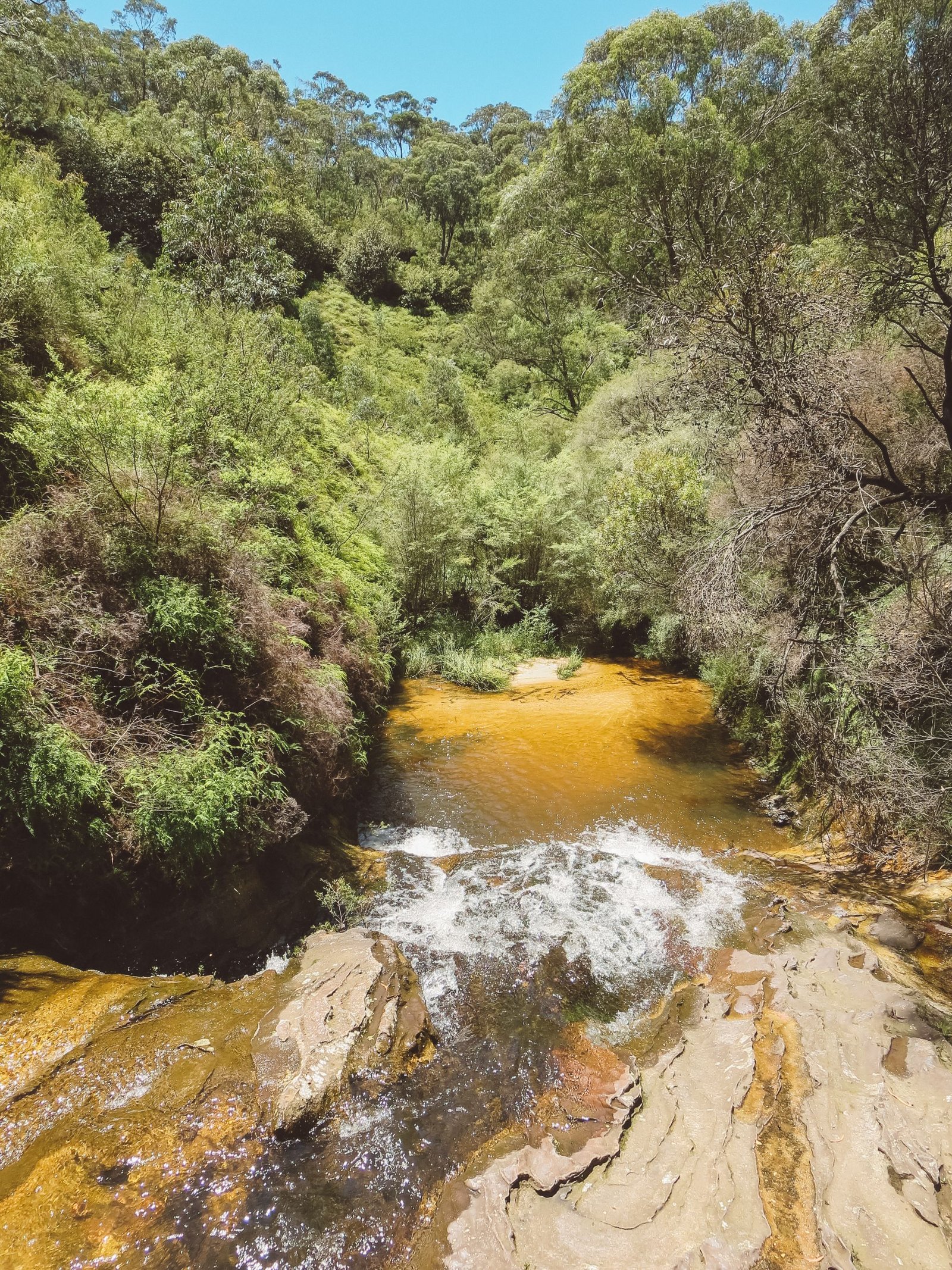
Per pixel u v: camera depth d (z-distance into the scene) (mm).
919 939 4297
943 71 4984
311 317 25734
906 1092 3090
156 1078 3039
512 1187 2691
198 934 4082
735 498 7340
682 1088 3234
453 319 38594
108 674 4219
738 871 5441
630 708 9344
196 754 4082
